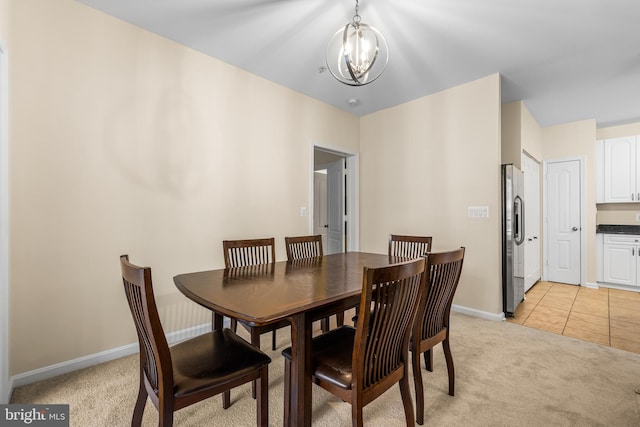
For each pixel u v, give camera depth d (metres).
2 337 1.59
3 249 1.61
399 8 2.02
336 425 1.48
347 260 2.32
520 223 3.30
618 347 2.35
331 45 2.42
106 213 2.09
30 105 1.80
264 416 1.32
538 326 2.79
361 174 4.20
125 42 2.18
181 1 1.97
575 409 1.59
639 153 4.11
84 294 2.00
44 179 1.85
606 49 2.48
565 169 4.42
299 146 3.42
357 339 1.12
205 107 2.62
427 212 3.47
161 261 2.36
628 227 4.32
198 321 2.57
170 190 2.41
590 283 4.21
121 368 1.99
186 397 1.11
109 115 2.11
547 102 3.59
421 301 1.45
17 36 1.76
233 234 2.81
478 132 3.06
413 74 2.95
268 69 2.90
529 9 2.00
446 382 1.86
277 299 1.26
